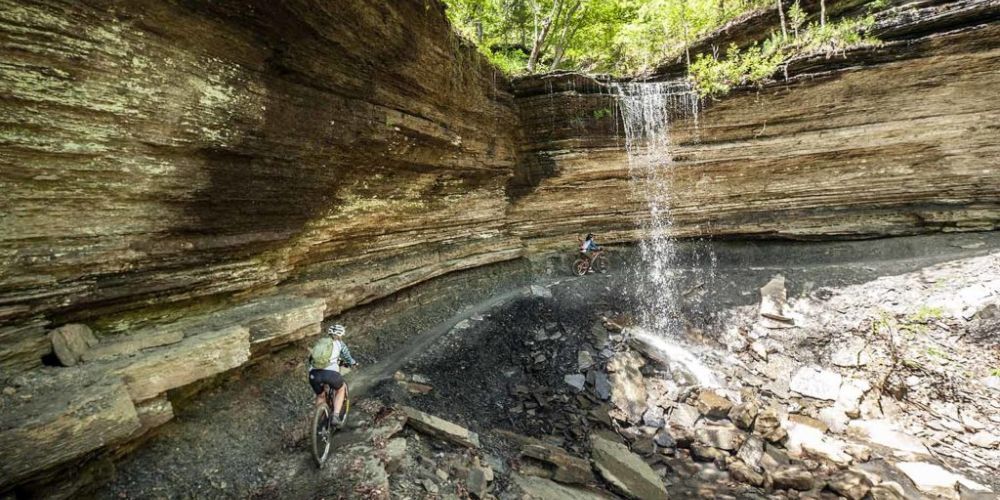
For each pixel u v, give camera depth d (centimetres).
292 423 678
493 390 949
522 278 1468
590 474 741
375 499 512
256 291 756
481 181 1362
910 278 1180
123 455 486
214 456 555
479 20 1841
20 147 407
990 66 1220
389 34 809
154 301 579
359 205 961
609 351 1105
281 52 643
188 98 539
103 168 477
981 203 1307
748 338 1161
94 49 438
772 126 1409
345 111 804
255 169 668
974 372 953
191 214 598
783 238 1442
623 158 1497
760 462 814
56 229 456
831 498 732
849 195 1402
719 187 1484
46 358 464
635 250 1554
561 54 1994
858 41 1341
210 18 535
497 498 637
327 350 598
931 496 738
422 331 1109
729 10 1897
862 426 905
